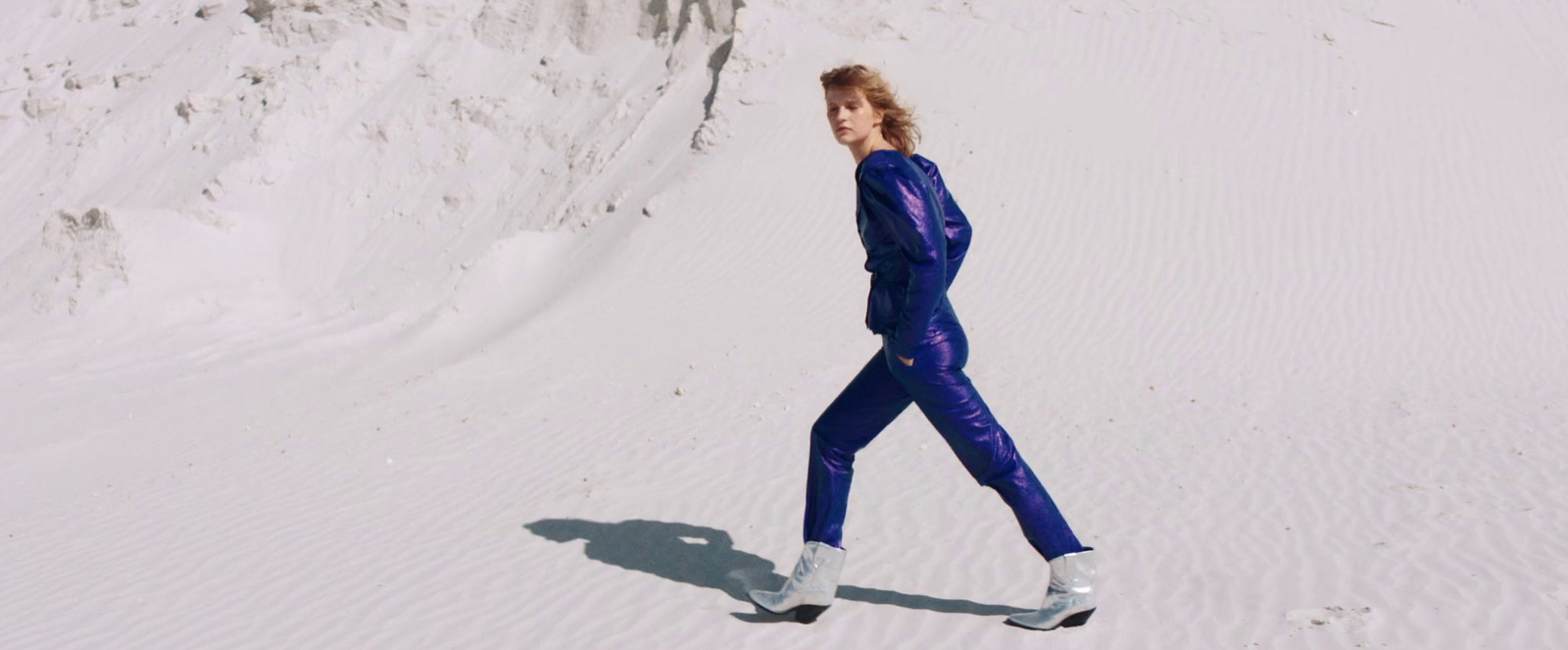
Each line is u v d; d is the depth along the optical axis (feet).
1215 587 17.84
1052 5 65.57
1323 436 29.58
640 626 17.11
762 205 53.67
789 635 16.58
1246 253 48.42
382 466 29.40
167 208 65.82
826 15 65.05
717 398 35.96
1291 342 41.65
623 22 70.54
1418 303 44.80
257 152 67.26
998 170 53.98
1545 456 26.04
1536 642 14.88
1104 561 19.65
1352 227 49.98
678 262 50.62
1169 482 25.30
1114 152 55.01
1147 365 39.58
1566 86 63.21
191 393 43.24
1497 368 38.81
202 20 81.92
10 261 60.90
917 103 58.59
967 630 16.47
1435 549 19.21
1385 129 56.95
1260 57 62.13
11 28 87.97
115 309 55.42
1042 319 43.91
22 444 36.45
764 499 24.70
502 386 39.11
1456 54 64.23
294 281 61.31
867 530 22.04
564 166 64.18
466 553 21.29
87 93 78.79
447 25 74.64
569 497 25.41
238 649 16.85
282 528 23.71
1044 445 30.04
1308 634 15.64
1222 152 55.06
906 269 15.62
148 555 22.22
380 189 66.54
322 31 75.31
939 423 16.01
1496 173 54.03
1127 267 47.75
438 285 57.06
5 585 20.75
